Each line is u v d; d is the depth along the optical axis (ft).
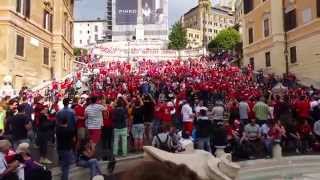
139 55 282.97
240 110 67.21
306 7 136.36
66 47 165.99
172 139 46.06
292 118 67.77
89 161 41.96
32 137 52.80
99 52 272.72
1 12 107.86
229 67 168.04
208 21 515.50
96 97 50.11
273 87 112.37
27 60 122.52
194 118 59.82
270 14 157.79
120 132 51.24
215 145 55.52
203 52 280.10
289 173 57.98
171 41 338.13
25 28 120.47
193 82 117.80
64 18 162.20
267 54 161.79
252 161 59.52
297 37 142.20
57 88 107.55
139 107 55.98
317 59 129.18
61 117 41.11
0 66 107.04
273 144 63.26
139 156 52.29
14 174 29.78
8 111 48.52
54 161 48.91
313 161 62.18
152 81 120.67
